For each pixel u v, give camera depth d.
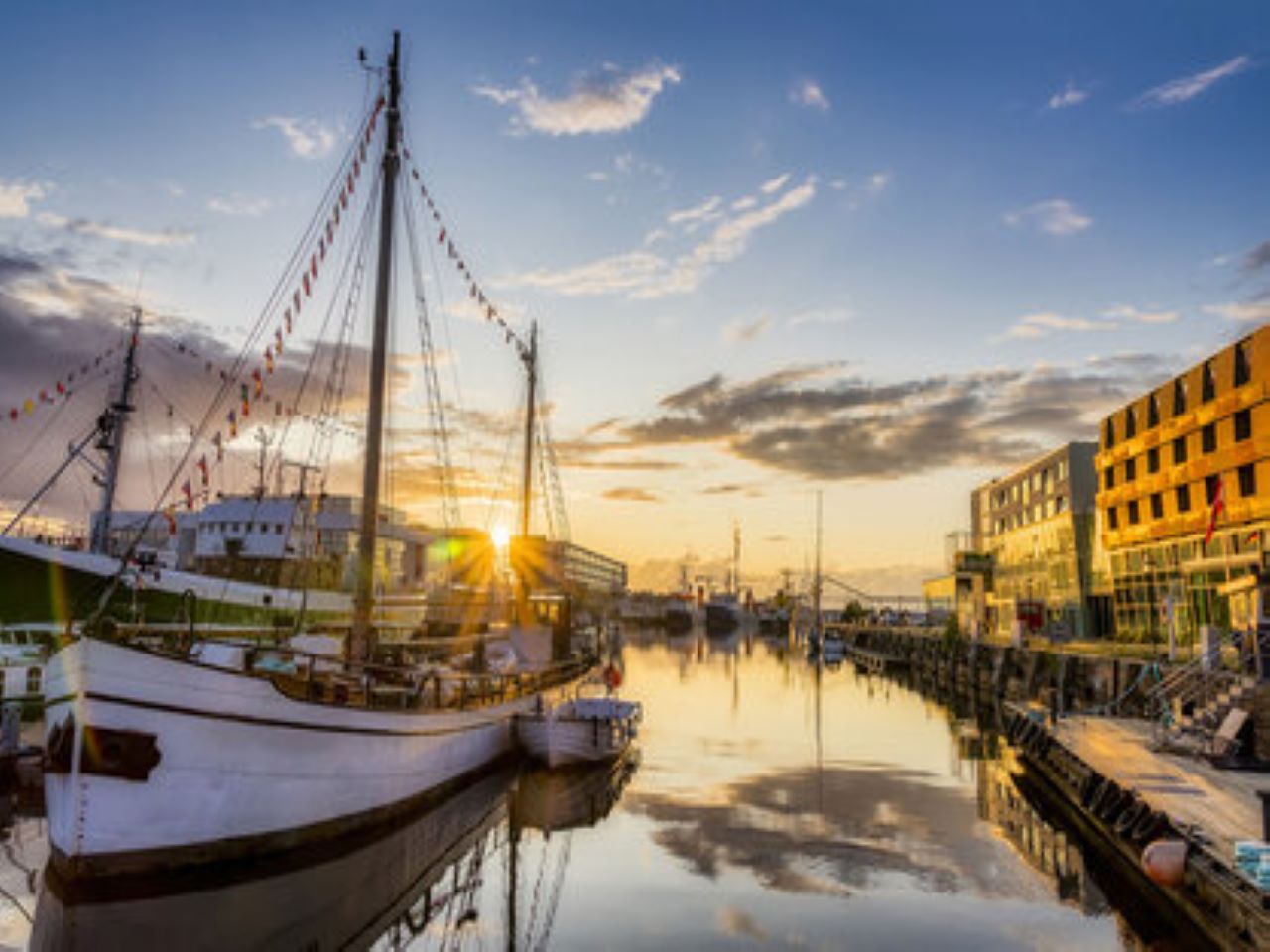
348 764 19.09
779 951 13.95
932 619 108.38
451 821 22.44
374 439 25.38
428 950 14.07
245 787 16.72
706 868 18.53
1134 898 16.62
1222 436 41.34
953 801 25.16
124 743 15.05
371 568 24.92
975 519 96.25
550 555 56.22
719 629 197.50
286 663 21.89
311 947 14.12
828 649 93.19
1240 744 21.55
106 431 39.62
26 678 29.48
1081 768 22.28
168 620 38.53
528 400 55.62
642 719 42.91
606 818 22.89
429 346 31.45
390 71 26.62
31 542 35.09
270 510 54.78
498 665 40.53
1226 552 41.25
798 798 25.34
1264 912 11.81
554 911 15.85
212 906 15.57
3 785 21.47
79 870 14.85
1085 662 41.59
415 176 28.25
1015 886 17.36
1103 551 59.81
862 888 17.20
